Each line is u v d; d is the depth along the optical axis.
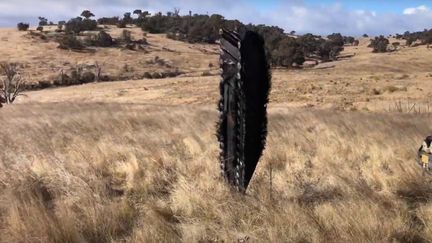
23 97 78.19
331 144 10.33
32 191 6.75
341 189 6.61
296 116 17.19
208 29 194.75
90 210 5.81
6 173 7.63
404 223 5.26
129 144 10.64
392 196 6.39
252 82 6.12
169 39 192.12
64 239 5.14
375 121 14.77
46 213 5.60
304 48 161.50
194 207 5.98
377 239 4.87
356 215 5.30
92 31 188.00
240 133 6.18
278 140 11.05
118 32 189.00
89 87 89.69
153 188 7.14
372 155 8.98
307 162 8.66
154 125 14.54
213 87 69.69
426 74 67.62
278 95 52.62
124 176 7.99
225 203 5.91
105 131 13.09
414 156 8.68
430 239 5.05
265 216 5.46
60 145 10.89
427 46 166.88
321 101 46.47
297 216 5.39
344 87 56.25
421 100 43.84
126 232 5.48
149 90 74.12
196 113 19.14
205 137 11.41
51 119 16.42
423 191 6.54
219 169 7.84
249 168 6.27
